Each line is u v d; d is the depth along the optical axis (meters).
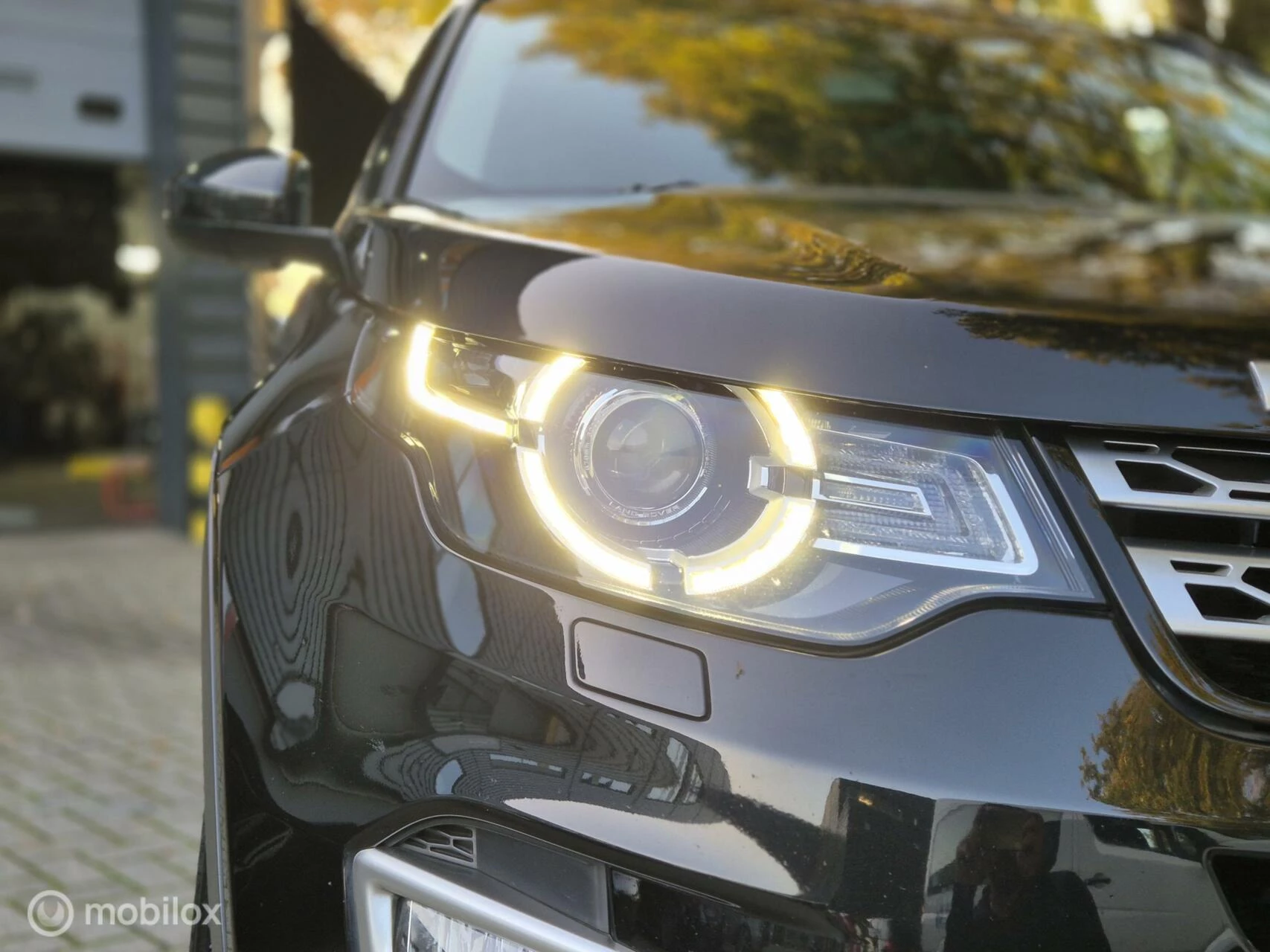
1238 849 1.02
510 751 1.07
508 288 1.28
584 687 1.07
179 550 7.27
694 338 1.18
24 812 3.05
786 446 1.13
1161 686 1.06
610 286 1.25
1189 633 1.08
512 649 1.10
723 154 2.29
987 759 1.02
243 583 1.25
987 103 2.64
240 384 7.86
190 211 1.76
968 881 1.00
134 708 4.05
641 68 2.44
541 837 1.06
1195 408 1.17
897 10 2.90
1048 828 1.01
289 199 1.75
